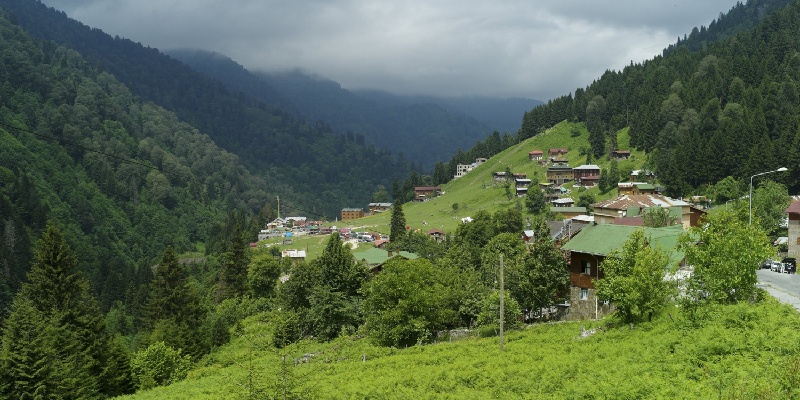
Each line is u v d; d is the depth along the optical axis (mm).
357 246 190500
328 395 44250
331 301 82125
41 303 70938
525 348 52625
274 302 107375
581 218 126812
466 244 114125
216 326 88875
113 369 66500
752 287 44438
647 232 63281
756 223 45188
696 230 46719
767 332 36438
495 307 64312
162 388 62094
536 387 39250
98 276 194000
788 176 157500
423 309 67562
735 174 172750
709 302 44250
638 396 30984
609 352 43375
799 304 49406
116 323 140750
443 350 59188
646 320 50812
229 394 46844
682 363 35062
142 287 149875
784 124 179375
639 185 175500
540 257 66188
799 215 81562
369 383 46969
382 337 69500
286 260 162750
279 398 28594
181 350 73750
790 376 26734
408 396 42125
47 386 54469
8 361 53312
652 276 48094
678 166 184750
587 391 33062
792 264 71125
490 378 43875
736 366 32062
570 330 57531
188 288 98000
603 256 62094
